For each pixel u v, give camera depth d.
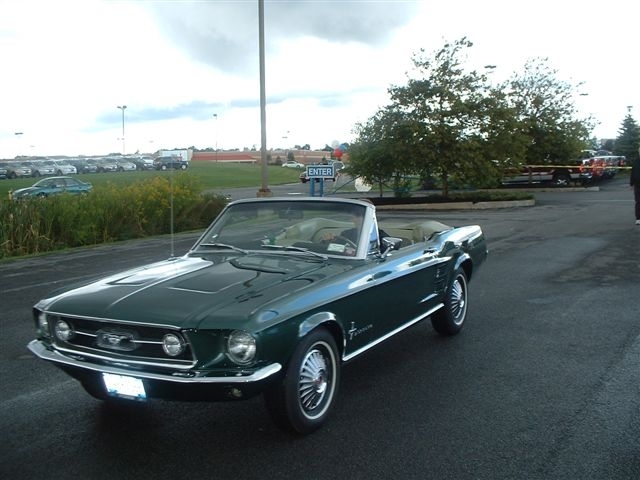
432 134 25.14
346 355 4.57
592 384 5.09
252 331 3.60
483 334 6.68
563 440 4.04
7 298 9.14
